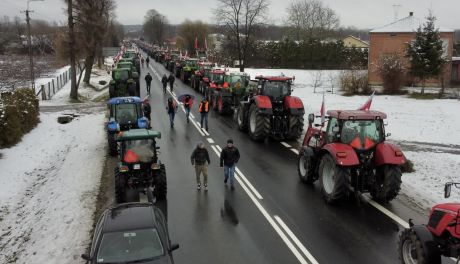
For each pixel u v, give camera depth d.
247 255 9.31
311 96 35.81
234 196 12.77
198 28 79.69
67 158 17.53
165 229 8.52
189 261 9.09
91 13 36.34
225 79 26.66
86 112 27.66
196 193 13.03
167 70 55.91
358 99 33.50
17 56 87.31
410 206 11.94
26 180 15.20
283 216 11.30
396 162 11.23
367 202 12.25
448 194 7.53
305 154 13.59
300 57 59.97
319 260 9.05
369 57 44.09
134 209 8.73
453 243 7.62
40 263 9.34
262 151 17.84
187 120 23.62
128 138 12.21
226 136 20.50
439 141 19.59
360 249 9.52
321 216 11.28
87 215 11.64
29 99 22.92
